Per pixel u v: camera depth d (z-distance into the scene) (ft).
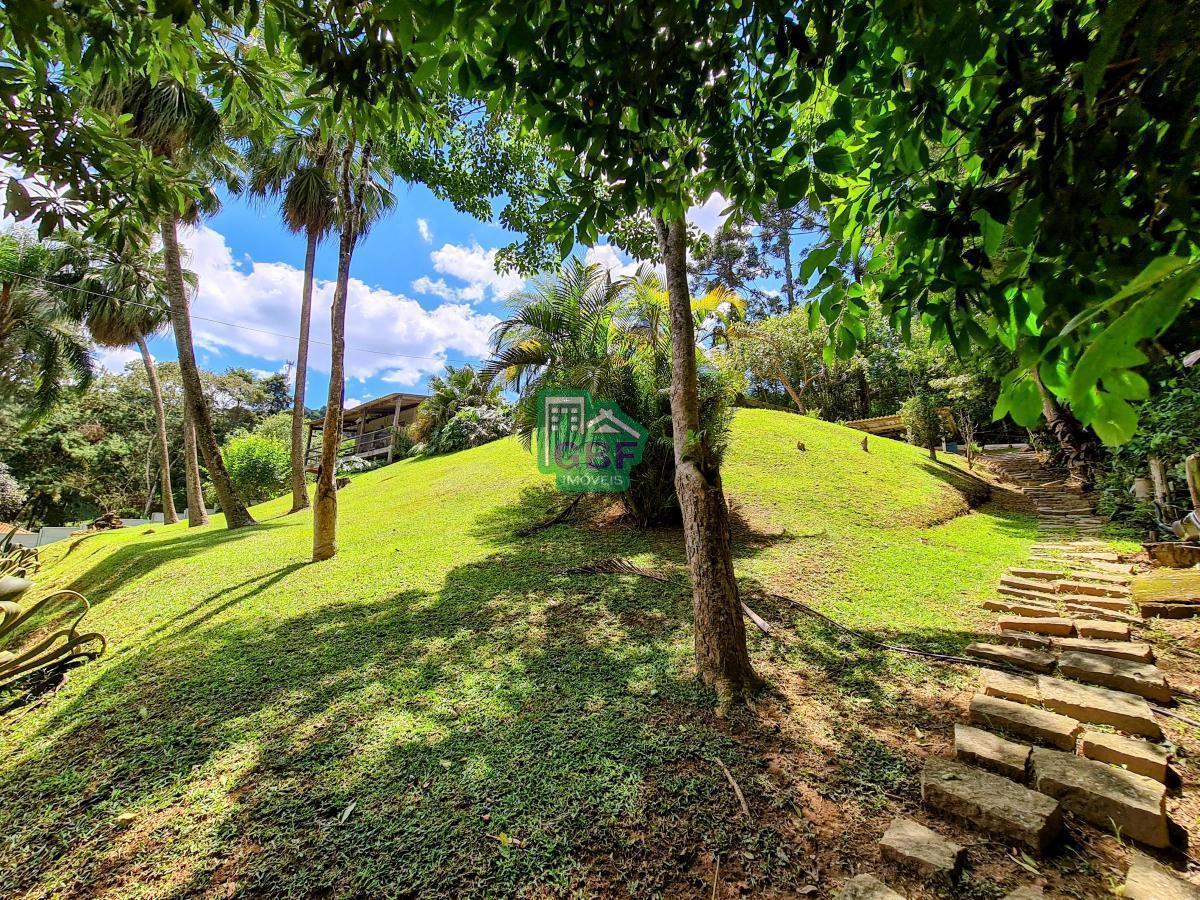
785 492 23.25
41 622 15.34
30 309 34.47
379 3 4.30
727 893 4.80
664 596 12.85
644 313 20.11
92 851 5.71
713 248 79.71
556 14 3.88
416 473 38.32
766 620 11.24
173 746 7.59
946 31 3.29
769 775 6.32
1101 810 5.32
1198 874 4.64
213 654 10.89
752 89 5.00
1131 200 3.66
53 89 6.27
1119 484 20.02
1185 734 6.56
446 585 14.48
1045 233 3.21
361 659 10.16
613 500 22.84
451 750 7.08
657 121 4.97
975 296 3.90
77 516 66.80
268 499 50.14
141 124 21.42
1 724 8.81
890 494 24.36
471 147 13.08
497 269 15.34
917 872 4.85
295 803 6.23
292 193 31.12
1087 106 2.76
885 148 4.39
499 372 20.04
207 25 6.08
